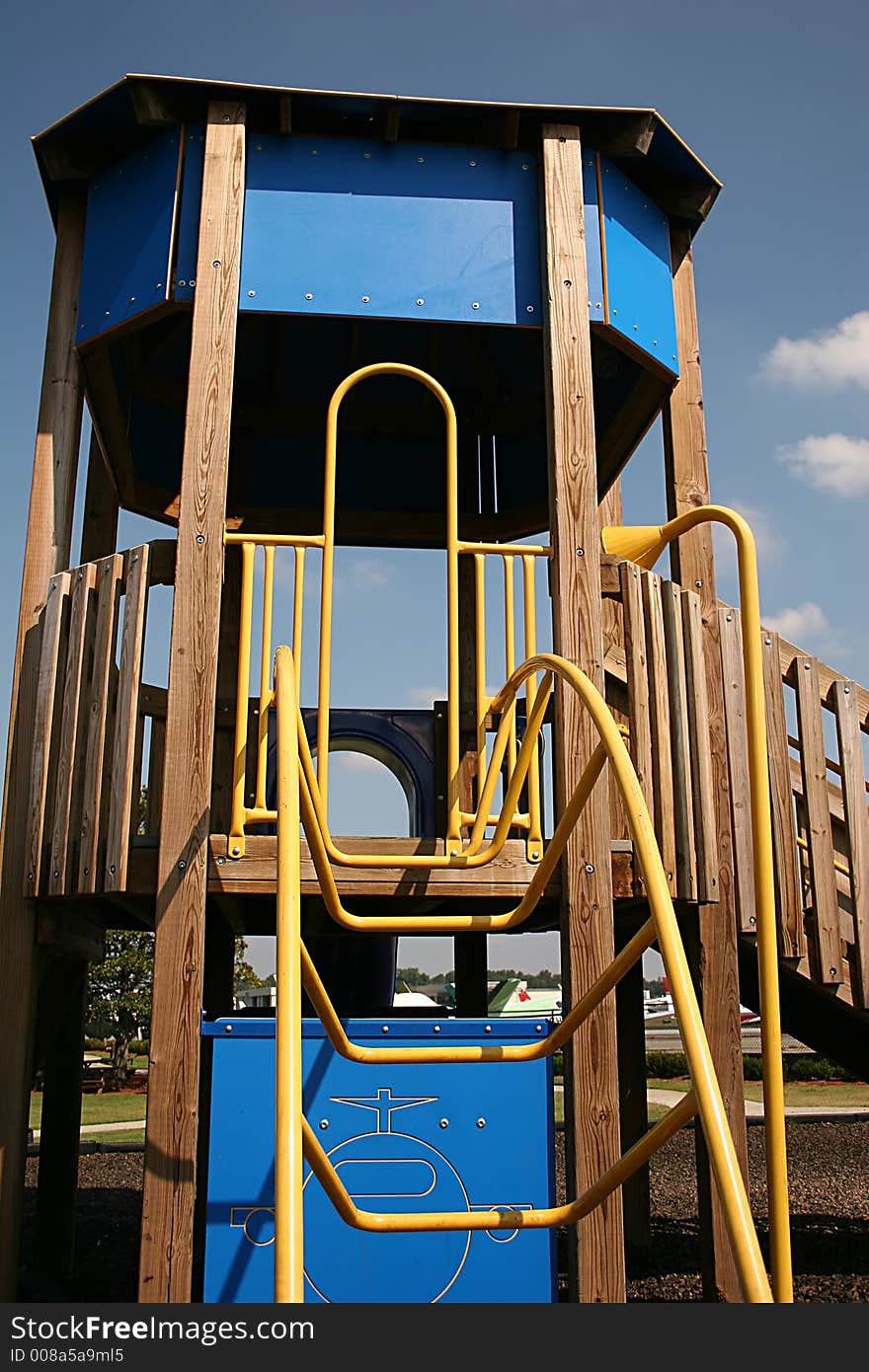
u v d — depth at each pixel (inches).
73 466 170.2
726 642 165.0
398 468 263.7
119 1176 313.1
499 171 168.9
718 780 159.5
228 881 138.6
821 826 164.1
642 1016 225.1
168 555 149.6
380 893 142.3
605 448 225.8
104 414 199.8
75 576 156.2
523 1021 133.7
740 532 105.6
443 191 166.6
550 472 156.5
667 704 155.3
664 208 186.4
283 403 260.7
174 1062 128.1
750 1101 563.2
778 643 169.5
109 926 209.5
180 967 131.1
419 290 162.1
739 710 163.2
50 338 172.2
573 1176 129.0
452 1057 107.4
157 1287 121.4
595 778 108.1
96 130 170.6
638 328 171.8
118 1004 705.6
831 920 161.6
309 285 159.8
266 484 259.9
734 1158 62.9
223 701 207.3
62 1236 200.1
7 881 148.3
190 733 138.9
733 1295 143.9
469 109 164.9
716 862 153.4
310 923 194.5
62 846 145.1
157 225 163.6
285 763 84.0
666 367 177.8
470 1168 127.4
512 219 167.2
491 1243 125.6
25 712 154.4
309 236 161.8
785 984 175.5
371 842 148.1
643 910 174.6
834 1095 617.0
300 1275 60.0
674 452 179.8
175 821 135.9
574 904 138.9
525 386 257.9
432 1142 127.6
